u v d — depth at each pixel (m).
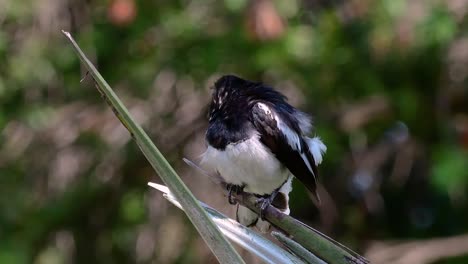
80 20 13.57
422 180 15.19
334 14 13.04
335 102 13.48
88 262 14.37
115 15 12.32
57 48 13.42
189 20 13.14
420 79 13.81
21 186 14.12
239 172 6.85
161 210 13.98
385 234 14.95
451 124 13.67
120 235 14.38
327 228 14.12
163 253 13.73
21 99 13.79
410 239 14.91
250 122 6.91
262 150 6.82
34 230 13.98
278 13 12.27
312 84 13.19
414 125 14.07
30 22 13.36
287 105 7.52
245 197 6.76
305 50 12.90
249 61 12.99
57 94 14.02
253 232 4.89
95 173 14.15
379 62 13.28
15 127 13.93
